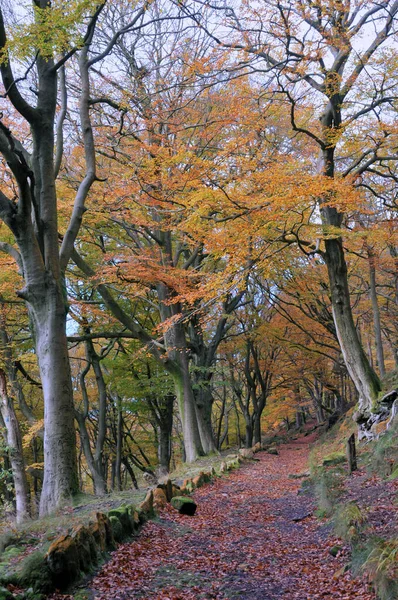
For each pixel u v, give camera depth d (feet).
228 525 30.27
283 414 128.88
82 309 64.44
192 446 67.10
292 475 50.75
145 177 47.78
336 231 45.34
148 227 60.49
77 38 32.45
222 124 51.70
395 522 22.70
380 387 53.16
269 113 50.24
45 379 38.86
